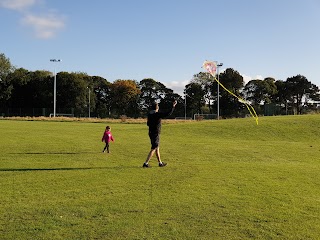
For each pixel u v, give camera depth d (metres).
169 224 7.39
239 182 11.58
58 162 15.19
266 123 39.62
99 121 63.59
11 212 7.99
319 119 41.22
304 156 19.50
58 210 8.18
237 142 27.00
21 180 11.30
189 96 119.88
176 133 35.12
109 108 130.50
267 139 32.44
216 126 38.69
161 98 130.38
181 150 20.73
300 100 119.12
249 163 16.27
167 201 9.05
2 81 112.94
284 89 118.19
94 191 9.99
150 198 9.31
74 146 21.44
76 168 13.77
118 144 23.33
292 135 34.53
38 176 11.98
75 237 6.64
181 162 15.98
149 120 14.17
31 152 18.34
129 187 10.54
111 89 130.75
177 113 121.56
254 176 12.73
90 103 120.88
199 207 8.59
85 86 117.75
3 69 112.75
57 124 50.50
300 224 7.55
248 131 36.03
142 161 15.94
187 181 11.52
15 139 25.11
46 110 106.62
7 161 15.16
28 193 9.66
